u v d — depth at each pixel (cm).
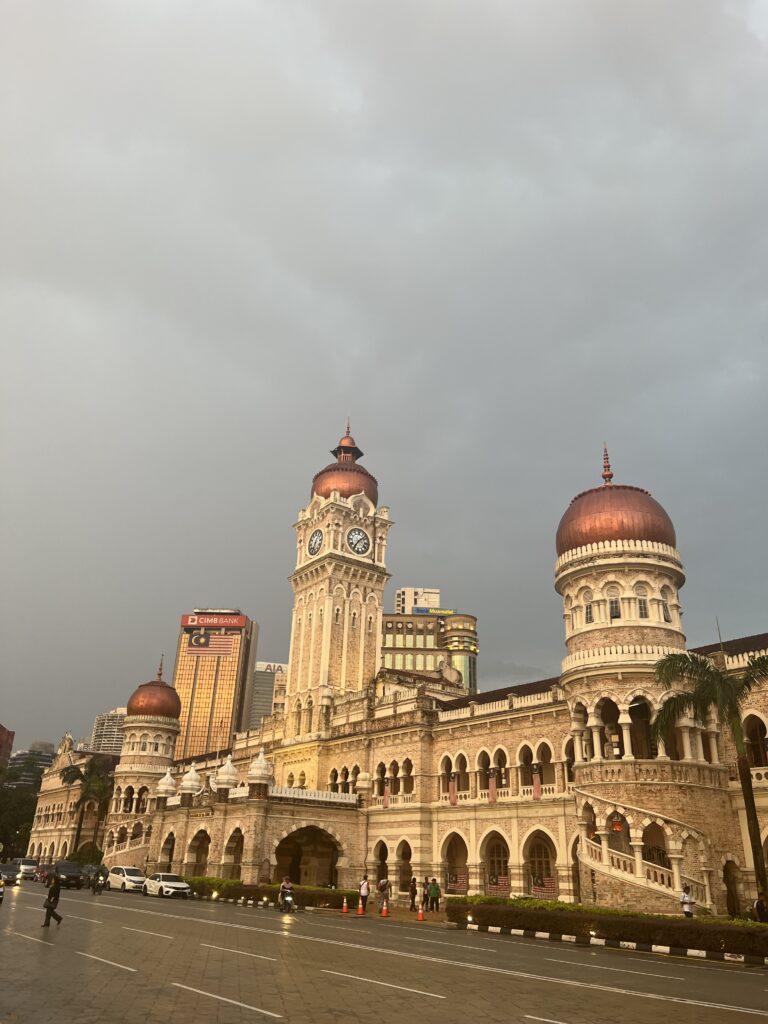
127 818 10831
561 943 3709
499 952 3130
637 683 4944
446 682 8981
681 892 4238
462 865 6556
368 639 9100
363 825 7188
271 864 6625
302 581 9544
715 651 5741
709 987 2314
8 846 15925
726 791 4906
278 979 2194
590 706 5056
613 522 5431
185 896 6438
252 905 5834
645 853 4944
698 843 4569
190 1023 1608
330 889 5894
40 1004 1747
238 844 7144
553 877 5775
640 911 4325
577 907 4053
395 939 3528
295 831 7031
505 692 7219
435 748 6931
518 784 6069
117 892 6850
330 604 8906
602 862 4634
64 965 2327
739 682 4350
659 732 4547
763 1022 1767
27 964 2320
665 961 3039
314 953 2823
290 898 5366
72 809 12644
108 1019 1620
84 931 3306
